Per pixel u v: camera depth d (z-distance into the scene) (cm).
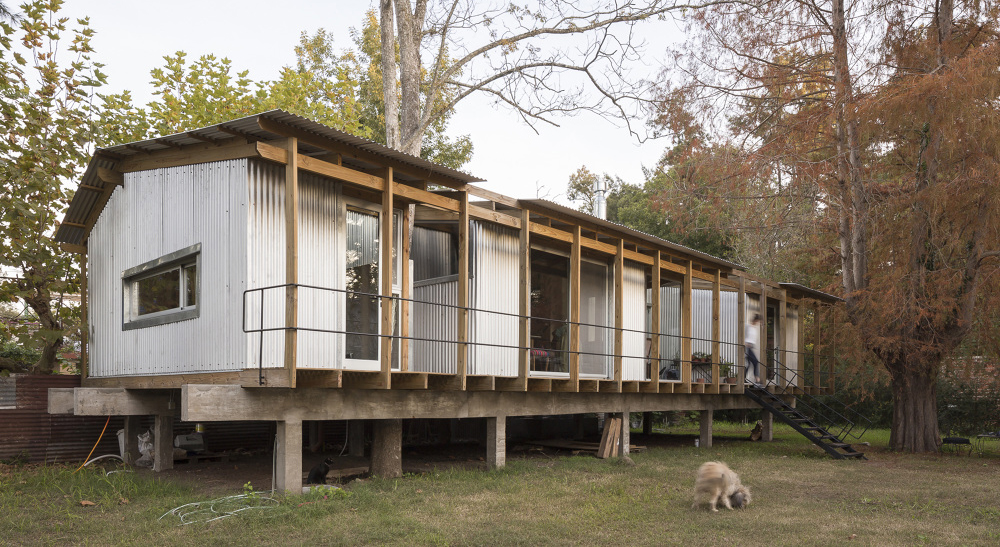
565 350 1311
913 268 1606
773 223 1984
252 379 825
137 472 1097
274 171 904
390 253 961
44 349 1378
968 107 1398
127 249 1110
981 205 1509
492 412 1166
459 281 1072
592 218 1291
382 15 1460
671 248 1542
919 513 872
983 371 1766
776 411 1702
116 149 1041
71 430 1242
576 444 1546
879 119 1509
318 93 2180
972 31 1584
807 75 1733
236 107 1752
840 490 1056
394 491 920
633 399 1494
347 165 972
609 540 694
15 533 688
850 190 1700
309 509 772
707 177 1823
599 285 1466
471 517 779
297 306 892
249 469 1140
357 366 988
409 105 1448
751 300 1975
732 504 881
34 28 1338
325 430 1507
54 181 1271
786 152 1670
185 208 971
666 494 963
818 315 2208
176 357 973
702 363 1680
